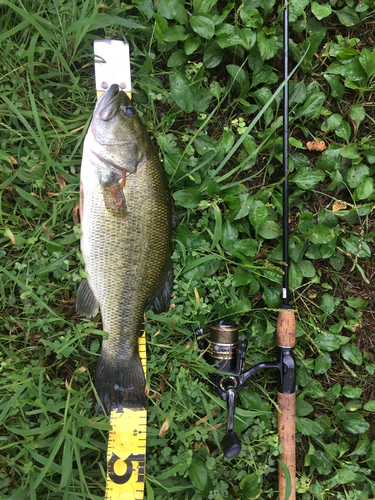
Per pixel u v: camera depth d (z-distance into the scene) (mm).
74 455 572
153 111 576
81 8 547
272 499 611
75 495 547
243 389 606
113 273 528
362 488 627
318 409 644
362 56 601
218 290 602
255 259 626
